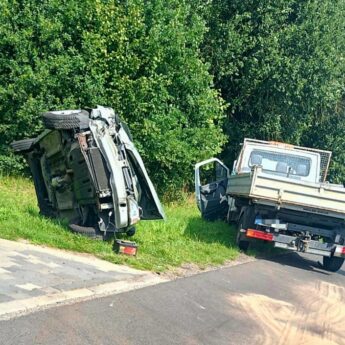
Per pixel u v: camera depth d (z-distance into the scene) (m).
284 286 8.36
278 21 21.47
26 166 14.79
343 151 26.25
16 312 4.95
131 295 6.21
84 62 14.64
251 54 21.27
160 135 15.80
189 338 5.27
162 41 15.84
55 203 9.47
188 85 16.86
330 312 7.22
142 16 15.68
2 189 12.88
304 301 7.60
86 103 14.90
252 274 8.84
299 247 10.55
